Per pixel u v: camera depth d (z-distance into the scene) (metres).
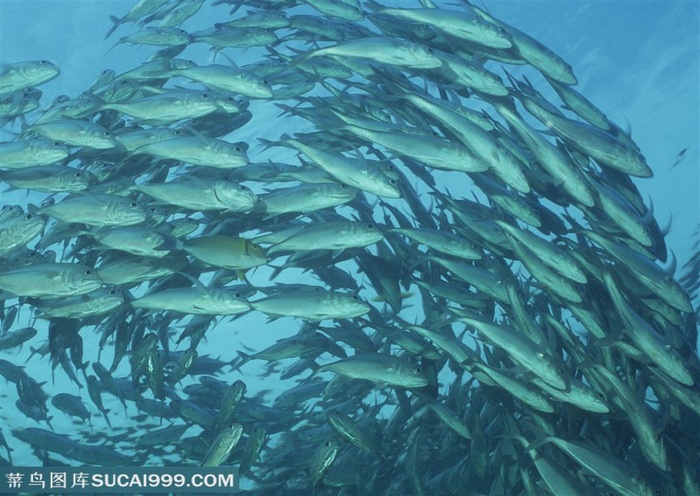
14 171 4.51
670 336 4.48
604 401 4.31
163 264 4.59
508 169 4.36
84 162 4.95
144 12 5.21
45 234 4.77
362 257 5.01
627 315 4.38
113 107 4.68
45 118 4.79
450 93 4.64
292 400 5.75
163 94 4.66
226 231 4.95
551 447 4.83
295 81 5.14
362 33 5.03
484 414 5.45
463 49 4.74
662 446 4.27
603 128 4.83
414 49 4.34
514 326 4.71
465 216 4.79
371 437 4.93
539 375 4.25
